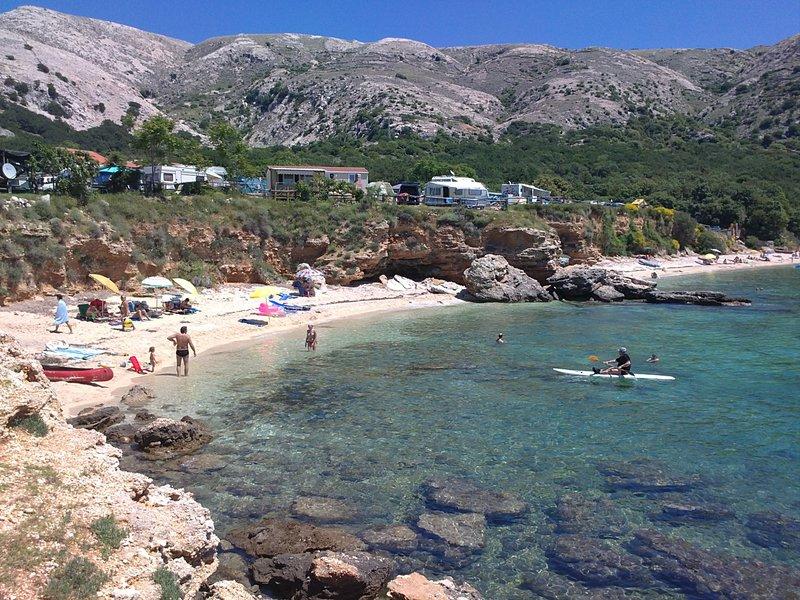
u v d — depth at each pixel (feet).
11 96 338.34
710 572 37.45
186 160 232.73
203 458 53.16
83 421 59.52
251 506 44.65
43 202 117.08
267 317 121.29
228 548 38.93
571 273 169.27
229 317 118.32
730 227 334.03
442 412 67.31
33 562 24.91
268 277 155.43
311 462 52.85
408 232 173.06
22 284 107.14
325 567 34.58
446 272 177.99
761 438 59.77
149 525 30.55
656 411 68.18
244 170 232.73
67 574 24.81
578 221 215.31
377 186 222.28
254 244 157.38
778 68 607.37
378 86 540.11
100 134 344.28
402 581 33.76
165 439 55.06
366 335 112.37
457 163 356.38
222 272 148.87
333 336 110.83
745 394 74.95
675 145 456.86
